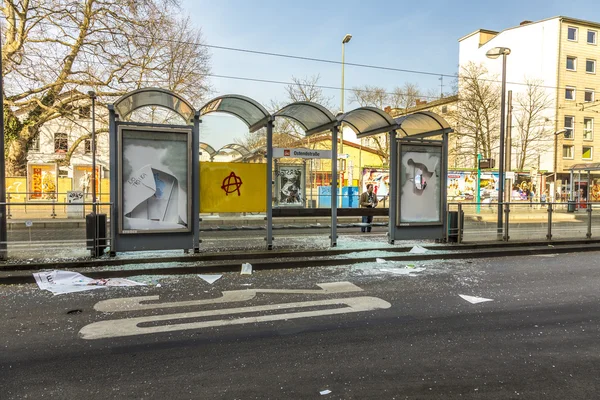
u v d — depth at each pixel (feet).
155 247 25.72
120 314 16.57
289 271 24.71
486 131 120.67
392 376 11.39
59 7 68.33
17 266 22.57
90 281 21.50
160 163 25.68
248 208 28.09
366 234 40.40
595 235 38.04
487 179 92.53
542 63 126.52
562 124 125.49
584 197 98.17
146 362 12.21
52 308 17.24
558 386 10.88
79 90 74.54
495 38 137.69
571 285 22.02
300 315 16.63
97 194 70.95
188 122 28.50
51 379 11.12
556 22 124.16
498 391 10.59
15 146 79.41
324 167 84.02
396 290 20.61
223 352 12.98
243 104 28.60
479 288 21.17
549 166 124.57
